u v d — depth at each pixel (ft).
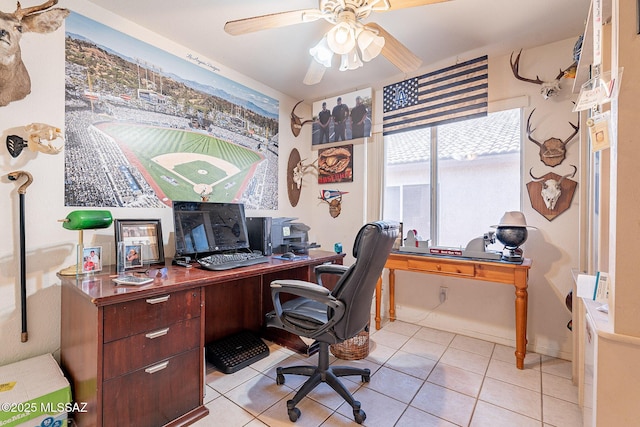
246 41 7.41
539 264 7.60
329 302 4.81
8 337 5.09
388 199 10.27
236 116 8.95
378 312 9.07
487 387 6.07
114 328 4.23
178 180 7.52
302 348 7.58
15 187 5.14
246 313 8.59
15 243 5.16
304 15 5.00
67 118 5.72
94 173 6.08
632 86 2.75
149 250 6.26
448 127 9.09
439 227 9.23
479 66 7.92
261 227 8.06
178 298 4.98
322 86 10.02
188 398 5.09
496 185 8.34
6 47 4.97
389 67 8.61
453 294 8.95
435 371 6.67
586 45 4.80
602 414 2.93
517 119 8.04
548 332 7.49
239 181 9.05
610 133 3.05
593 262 5.08
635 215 2.77
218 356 7.02
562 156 7.32
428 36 7.11
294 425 4.96
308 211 11.62
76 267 5.19
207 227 7.10
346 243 10.95
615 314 2.88
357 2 4.69
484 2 5.91
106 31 6.26
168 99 7.32
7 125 5.05
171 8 6.23
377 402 5.56
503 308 8.20
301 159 11.36
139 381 4.49
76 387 4.67
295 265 6.99
